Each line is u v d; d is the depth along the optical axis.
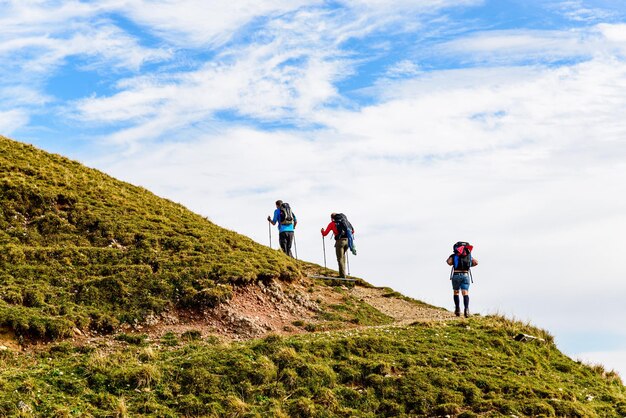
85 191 32.38
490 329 23.77
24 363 19.36
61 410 15.71
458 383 18.97
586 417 18.12
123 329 22.30
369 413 17.72
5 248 25.56
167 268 25.98
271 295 26.12
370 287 32.62
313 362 19.45
